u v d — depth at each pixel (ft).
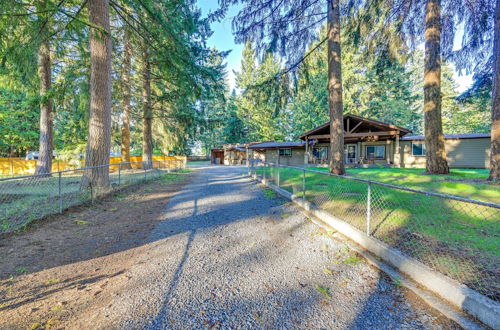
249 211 16.58
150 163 45.44
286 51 29.43
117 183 26.32
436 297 6.47
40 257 9.26
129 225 13.52
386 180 26.35
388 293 6.81
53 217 14.19
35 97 27.30
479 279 6.79
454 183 23.13
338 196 19.17
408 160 55.36
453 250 8.80
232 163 100.63
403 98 91.81
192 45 40.19
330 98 28.99
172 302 6.56
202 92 37.47
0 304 6.36
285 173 37.99
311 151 62.23
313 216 14.73
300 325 5.66
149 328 5.57
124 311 6.16
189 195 22.99
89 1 21.44
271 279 7.72
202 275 8.01
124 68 45.27
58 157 49.65
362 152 59.36
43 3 21.09
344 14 30.86
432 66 30.96
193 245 10.60
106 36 21.08
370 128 55.62
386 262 8.59
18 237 11.17
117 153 97.86
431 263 7.80
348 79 85.10
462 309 5.88
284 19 27.94
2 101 56.49
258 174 36.73
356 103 93.97
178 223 13.93
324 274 7.97
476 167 49.32
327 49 31.19
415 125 109.81
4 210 14.74
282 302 6.54
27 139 66.28
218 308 6.31
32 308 6.23
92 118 21.58
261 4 27.04
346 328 5.53
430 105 31.63
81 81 27.30
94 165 21.15
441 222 12.23
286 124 109.60
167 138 58.23
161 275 8.01
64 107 35.58
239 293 6.98
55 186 23.53
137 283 7.51
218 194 23.35
